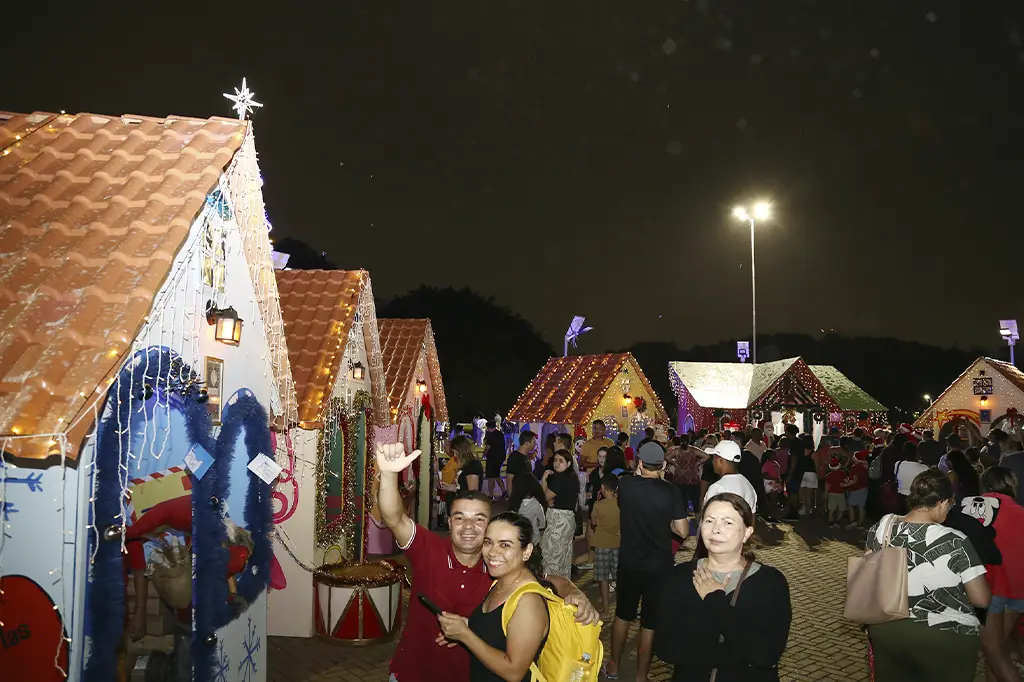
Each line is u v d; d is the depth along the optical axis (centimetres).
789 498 1759
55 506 413
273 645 792
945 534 435
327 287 1006
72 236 495
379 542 1238
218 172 550
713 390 2969
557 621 354
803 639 813
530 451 914
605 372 2216
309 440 854
